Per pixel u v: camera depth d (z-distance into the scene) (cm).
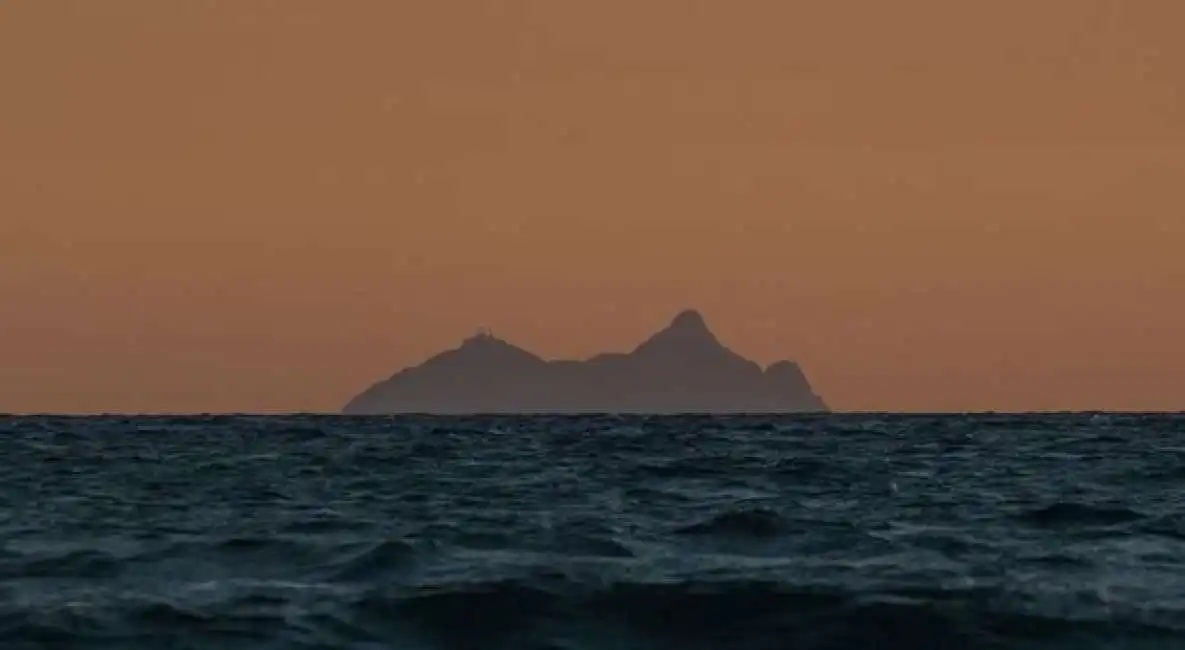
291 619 8525
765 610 8819
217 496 17838
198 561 11075
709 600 9012
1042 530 13412
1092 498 17162
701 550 11781
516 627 8425
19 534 13062
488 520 14362
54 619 8469
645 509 15825
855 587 9494
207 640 8000
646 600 9019
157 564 10912
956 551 11744
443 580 9800
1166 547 12006
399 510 15688
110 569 10650
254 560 11125
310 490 18938
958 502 16662
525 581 9544
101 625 8350
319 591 9462
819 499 17362
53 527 13712
